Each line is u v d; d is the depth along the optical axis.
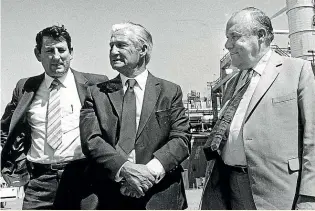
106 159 2.03
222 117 2.23
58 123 2.40
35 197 2.37
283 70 1.98
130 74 2.25
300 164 1.92
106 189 2.24
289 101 1.92
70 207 2.31
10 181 2.45
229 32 2.10
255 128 2.00
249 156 2.01
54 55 2.42
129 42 2.20
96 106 2.18
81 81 2.49
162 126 2.14
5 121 2.52
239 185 2.09
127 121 2.17
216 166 2.21
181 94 2.24
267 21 2.06
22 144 2.47
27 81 2.50
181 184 2.23
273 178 1.96
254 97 2.02
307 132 1.83
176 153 2.05
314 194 1.77
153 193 2.14
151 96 2.19
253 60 2.08
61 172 2.36
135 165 2.00
